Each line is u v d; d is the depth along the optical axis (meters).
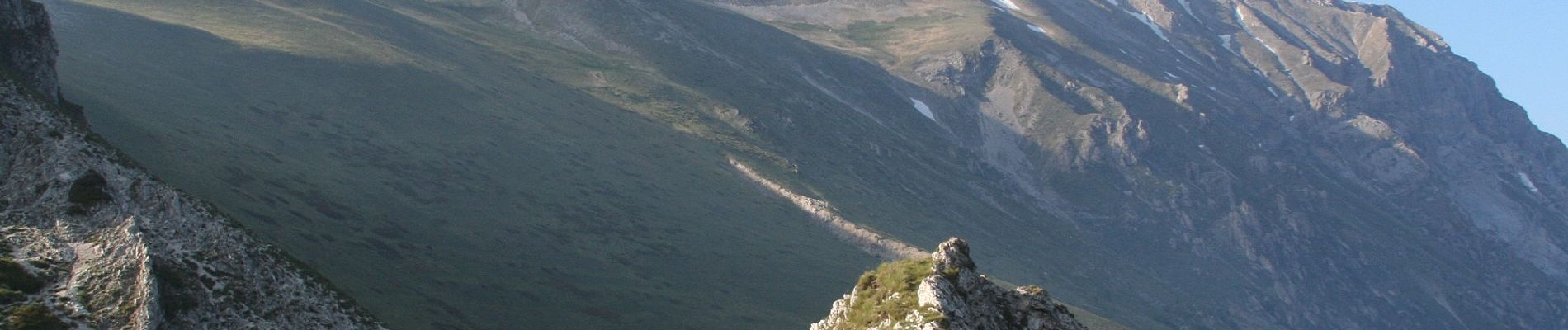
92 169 63.81
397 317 113.31
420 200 178.25
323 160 180.00
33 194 60.72
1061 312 40.91
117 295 55.03
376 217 158.50
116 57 198.00
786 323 168.75
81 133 66.75
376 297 118.12
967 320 38.34
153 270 57.16
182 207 65.25
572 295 156.00
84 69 179.88
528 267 163.00
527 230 182.00
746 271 194.12
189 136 157.25
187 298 58.56
